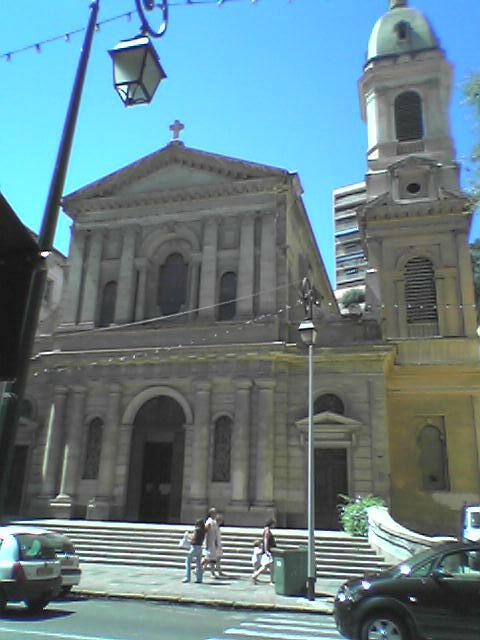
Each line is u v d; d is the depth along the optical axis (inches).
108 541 880.9
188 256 1247.5
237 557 815.1
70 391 1146.7
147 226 1268.5
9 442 213.5
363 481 984.3
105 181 1316.4
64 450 1108.5
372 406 1021.8
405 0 1560.0
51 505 1063.0
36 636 393.7
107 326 1226.0
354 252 3991.1
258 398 1052.5
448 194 1284.4
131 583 675.4
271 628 464.1
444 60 1429.6
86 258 1282.0
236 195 1226.0
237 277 1176.2
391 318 1255.5
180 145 1296.8
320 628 470.0
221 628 459.5
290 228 1226.0
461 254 1259.2
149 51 307.4
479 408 1154.7
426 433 1170.0
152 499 1077.8
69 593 609.9
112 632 422.9
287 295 1136.8
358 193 4143.7
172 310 1221.1
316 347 1062.4
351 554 802.2
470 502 1092.5
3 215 124.3
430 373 1193.4
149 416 1122.0
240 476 1005.2
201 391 1076.5
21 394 215.2
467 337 1200.2
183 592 626.2
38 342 1247.5
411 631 371.6
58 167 282.8
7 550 509.0
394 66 1456.7
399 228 1305.4
